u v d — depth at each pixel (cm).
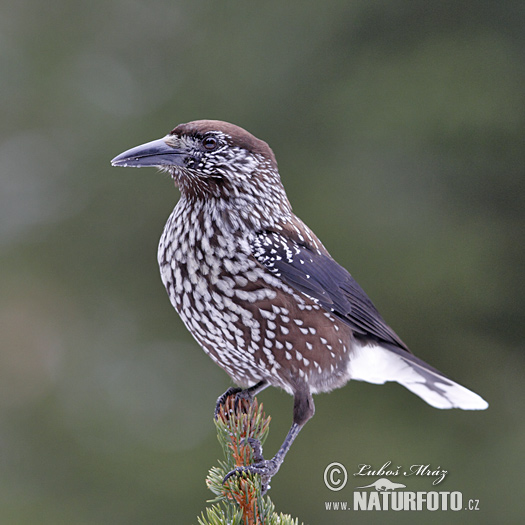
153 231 1332
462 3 1299
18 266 1348
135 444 1272
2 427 1287
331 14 1315
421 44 1295
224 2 1359
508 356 1250
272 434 1185
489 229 1258
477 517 1150
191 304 706
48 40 1404
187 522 1197
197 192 723
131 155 725
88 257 1350
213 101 1323
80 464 1253
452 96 1248
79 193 1355
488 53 1269
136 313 1338
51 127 1380
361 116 1267
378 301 1230
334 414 1212
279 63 1317
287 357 704
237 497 570
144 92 1367
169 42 1377
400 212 1251
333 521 1155
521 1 1293
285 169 1281
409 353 762
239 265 693
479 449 1197
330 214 1248
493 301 1247
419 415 1218
